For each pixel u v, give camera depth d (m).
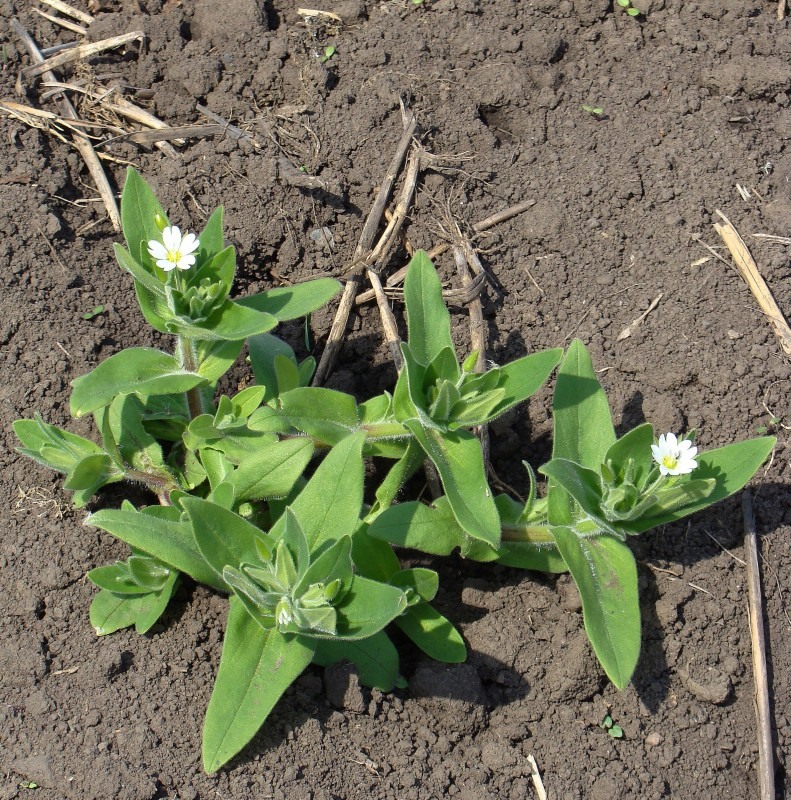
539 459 0.55
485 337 0.56
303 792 0.48
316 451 0.53
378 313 0.57
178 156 0.57
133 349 0.49
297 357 0.56
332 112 0.59
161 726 0.49
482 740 0.50
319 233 0.57
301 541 0.47
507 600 0.52
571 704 0.51
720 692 0.51
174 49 0.59
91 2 0.61
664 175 0.58
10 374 0.53
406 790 0.49
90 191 0.57
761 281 0.56
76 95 0.58
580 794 0.50
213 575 0.48
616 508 0.49
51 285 0.54
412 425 0.50
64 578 0.51
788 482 0.54
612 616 0.49
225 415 0.51
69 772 0.48
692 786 0.50
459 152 0.59
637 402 0.55
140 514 0.48
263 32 0.60
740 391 0.55
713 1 0.62
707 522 0.53
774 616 0.52
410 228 0.57
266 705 0.47
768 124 0.60
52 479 0.52
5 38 0.59
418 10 0.61
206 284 0.49
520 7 0.62
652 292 0.56
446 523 0.50
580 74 0.61
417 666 0.51
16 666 0.50
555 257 0.57
